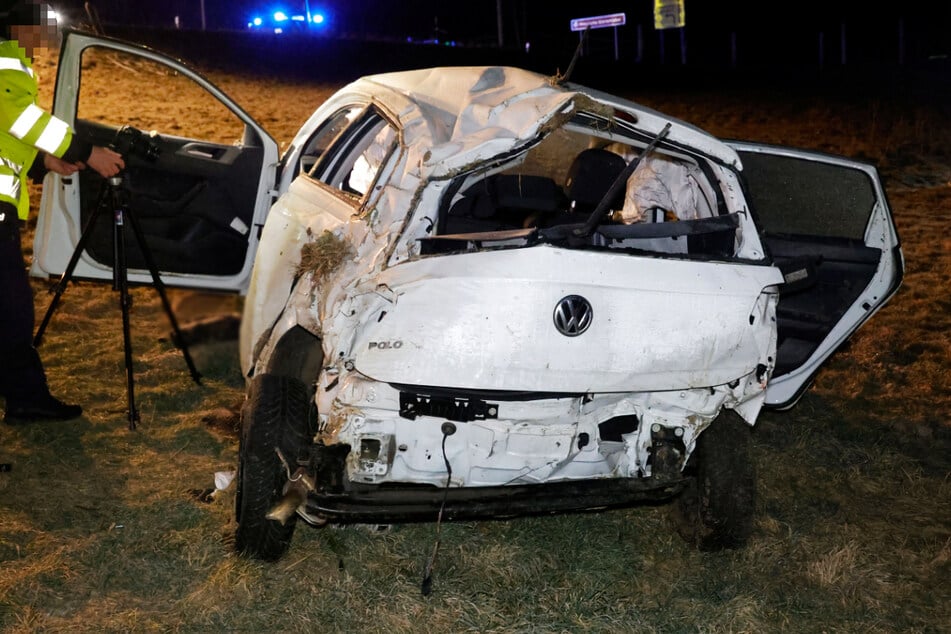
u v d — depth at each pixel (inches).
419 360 149.0
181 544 173.5
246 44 1160.8
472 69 199.9
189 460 209.5
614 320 153.3
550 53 1470.2
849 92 1048.2
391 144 178.9
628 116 166.6
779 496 208.5
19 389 217.6
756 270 164.7
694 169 182.5
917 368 289.3
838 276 200.8
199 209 239.5
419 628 152.3
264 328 193.9
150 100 695.7
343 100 225.0
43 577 160.6
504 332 149.3
